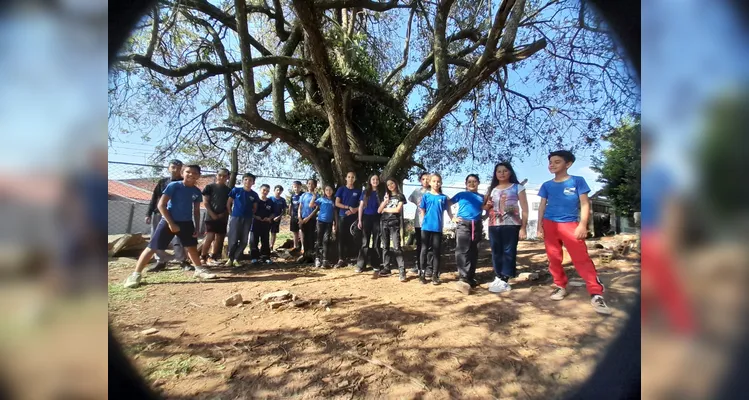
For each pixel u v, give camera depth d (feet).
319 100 34.86
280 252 31.27
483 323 12.34
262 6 31.81
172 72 24.72
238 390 8.20
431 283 18.51
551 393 7.91
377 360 9.66
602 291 13.37
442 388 8.28
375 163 33.24
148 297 15.71
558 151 14.67
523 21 27.02
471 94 32.60
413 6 32.17
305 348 10.44
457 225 18.13
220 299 15.47
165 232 18.12
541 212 15.31
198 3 26.76
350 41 33.09
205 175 35.06
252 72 24.48
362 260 21.89
